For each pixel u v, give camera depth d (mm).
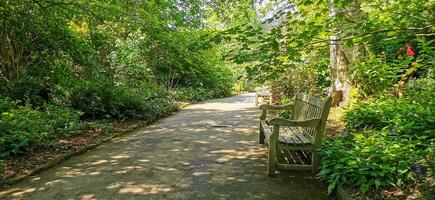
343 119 6465
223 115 10562
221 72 21156
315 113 4840
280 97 11531
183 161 5137
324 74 10672
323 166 4105
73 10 6969
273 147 4379
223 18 8984
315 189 3945
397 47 8414
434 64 6633
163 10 11750
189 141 6594
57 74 7766
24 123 5590
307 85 10875
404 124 4785
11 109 6258
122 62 11625
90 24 7543
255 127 8164
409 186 3379
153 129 8078
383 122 5398
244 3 6832
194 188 3982
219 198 3678
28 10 6762
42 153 5371
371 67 7113
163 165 4926
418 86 6555
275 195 3762
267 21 3857
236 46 3725
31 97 8117
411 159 3656
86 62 7785
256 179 4277
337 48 8219
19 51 8062
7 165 4727
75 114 7648
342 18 3736
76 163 5094
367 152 4023
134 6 8438
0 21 6691
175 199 3654
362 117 5844
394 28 3363
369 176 3596
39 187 4066
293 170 4629
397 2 4062
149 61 15125
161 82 16453
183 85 19109
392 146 4043
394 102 6062
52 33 6949
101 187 4039
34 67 8133
